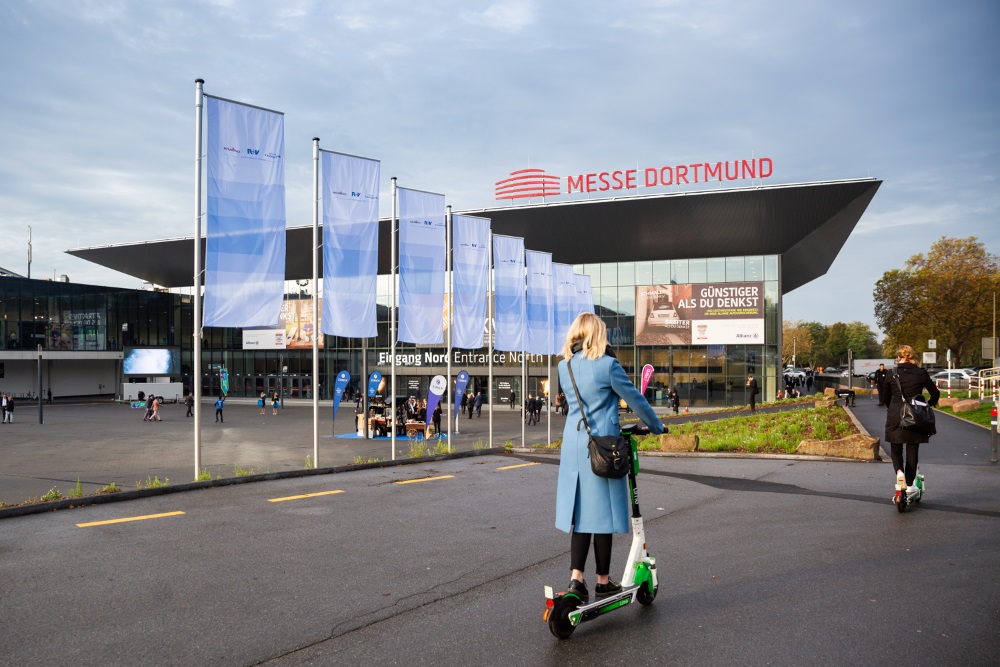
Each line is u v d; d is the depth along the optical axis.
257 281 12.48
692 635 4.32
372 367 59.34
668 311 49.78
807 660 3.94
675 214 46.03
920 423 8.12
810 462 13.51
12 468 17.36
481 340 19.42
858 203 44.22
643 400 4.23
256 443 25.20
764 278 47.94
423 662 3.96
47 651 4.14
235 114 12.30
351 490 10.03
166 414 46.97
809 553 6.38
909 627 4.45
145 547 6.61
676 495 9.72
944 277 65.94
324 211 14.43
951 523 7.68
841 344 136.88
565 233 49.38
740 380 48.16
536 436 27.34
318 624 4.59
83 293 65.38
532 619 4.66
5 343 60.31
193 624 4.59
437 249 17.33
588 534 4.28
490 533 7.26
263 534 7.18
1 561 6.11
